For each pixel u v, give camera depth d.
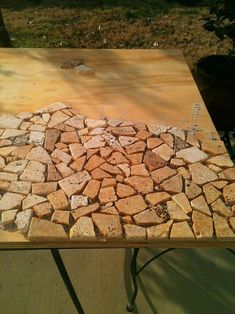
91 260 1.33
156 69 1.27
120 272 1.30
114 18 3.10
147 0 3.47
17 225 0.72
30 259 1.33
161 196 0.79
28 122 1.00
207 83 1.59
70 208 0.76
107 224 0.72
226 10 1.61
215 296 1.24
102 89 1.15
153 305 1.21
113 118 1.03
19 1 3.46
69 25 2.96
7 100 1.08
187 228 0.73
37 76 1.20
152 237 0.71
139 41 2.77
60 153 0.90
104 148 0.92
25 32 2.84
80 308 0.93
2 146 0.91
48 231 0.71
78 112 1.05
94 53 1.35
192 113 1.06
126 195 0.79
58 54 1.33
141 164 0.88
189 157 0.90
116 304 1.21
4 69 1.22
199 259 1.36
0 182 0.81
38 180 0.82
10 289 1.24
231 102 1.57
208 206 0.77
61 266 0.81
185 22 3.05
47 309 1.19
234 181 0.84
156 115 1.05
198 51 2.62
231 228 0.73
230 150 1.71
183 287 1.26
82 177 0.83
